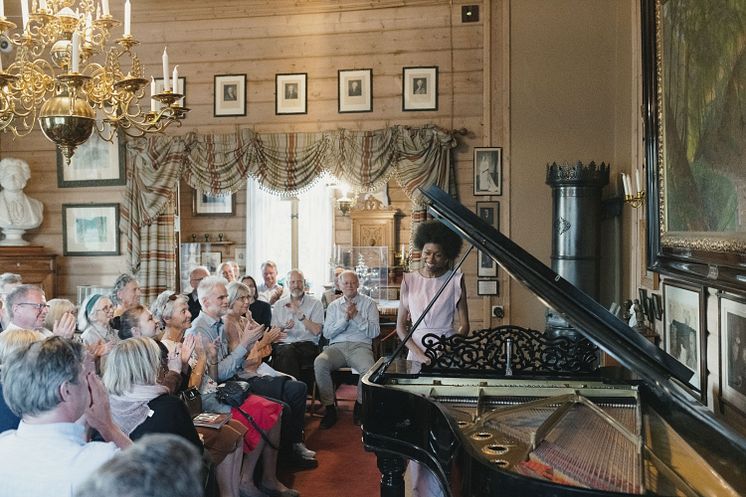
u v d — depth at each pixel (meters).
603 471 2.29
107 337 4.35
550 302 2.99
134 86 4.02
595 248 5.76
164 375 3.46
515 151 6.66
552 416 2.90
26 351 1.98
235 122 7.19
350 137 6.91
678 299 4.32
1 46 7.34
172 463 1.16
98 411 2.36
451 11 6.88
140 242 7.20
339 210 10.52
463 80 6.87
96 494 1.12
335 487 4.40
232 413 4.02
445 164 6.80
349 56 7.04
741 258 2.99
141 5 7.23
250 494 4.10
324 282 10.46
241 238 10.39
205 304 4.39
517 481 2.02
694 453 2.45
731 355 3.33
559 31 6.61
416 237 4.52
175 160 7.13
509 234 6.65
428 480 4.02
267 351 5.06
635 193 5.33
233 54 7.20
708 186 3.40
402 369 3.73
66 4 4.41
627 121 6.11
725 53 3.15
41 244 7.53
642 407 3.10
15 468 1.92
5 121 4.58
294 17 7.11
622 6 6.28
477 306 6.81
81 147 7.42
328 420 5.74
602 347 2.83
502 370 3.64
